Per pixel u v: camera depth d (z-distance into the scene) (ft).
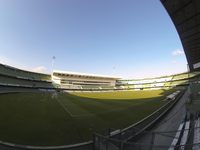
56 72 253.44
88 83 291.17
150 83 268.41
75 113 62.80
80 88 237.86
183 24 29.30
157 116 49.93
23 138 34.65
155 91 190.49
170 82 238.48
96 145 28.94
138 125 40.86
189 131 25.16
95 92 205.87
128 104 90.48
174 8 25.85
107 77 307.99
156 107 78.38
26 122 46.68
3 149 28.81
